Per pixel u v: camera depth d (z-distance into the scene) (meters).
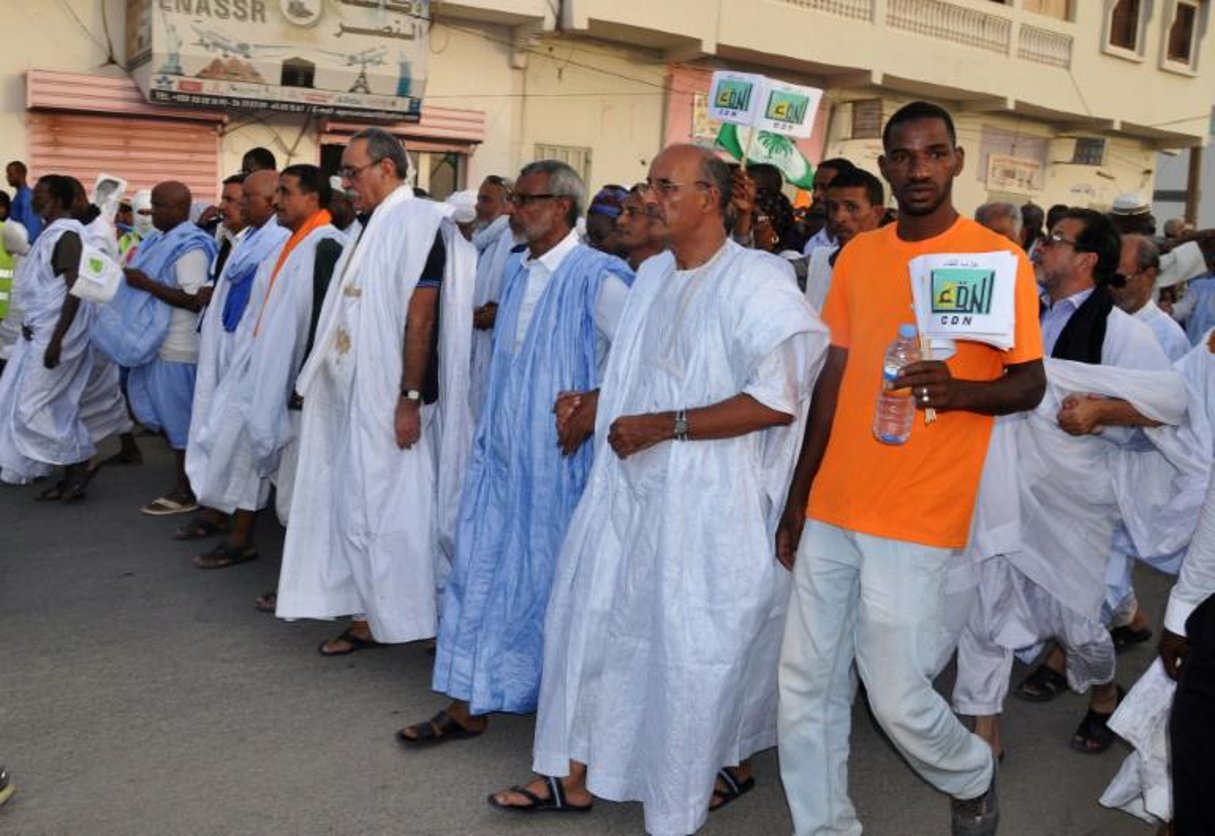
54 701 4.15
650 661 3.18
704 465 3.10
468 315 4.31
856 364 3.00
